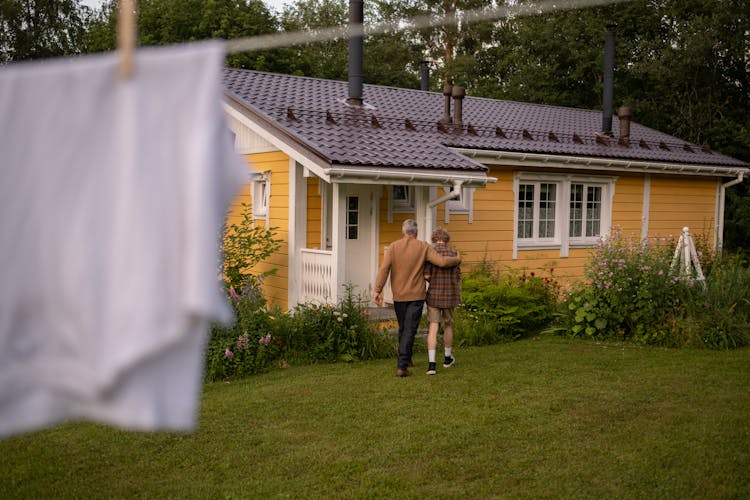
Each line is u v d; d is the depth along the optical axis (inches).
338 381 299.9
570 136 602.2
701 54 831.1
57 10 1128.8
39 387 54.8
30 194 55.4
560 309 427.8
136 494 180.2
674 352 360.8
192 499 176.4
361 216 467.5
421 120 536.1
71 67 55.1
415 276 307.1
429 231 429.4
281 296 436.8
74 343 54.5
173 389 54.0
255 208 466.9
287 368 329.4
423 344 374.6
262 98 483.2
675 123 886.4
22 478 191.3
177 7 946.7
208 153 52.3
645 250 415.2
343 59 1172.5
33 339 55.1
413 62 1370.6
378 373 315.6
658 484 183.0
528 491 179.2
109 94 54.9
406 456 205.9
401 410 253.9
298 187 418.6
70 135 55.1
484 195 517.7
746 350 366.6
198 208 51.4
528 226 552.1
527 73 986.1
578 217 583.8
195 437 224.4
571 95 972.6
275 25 1005.2
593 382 293.6
